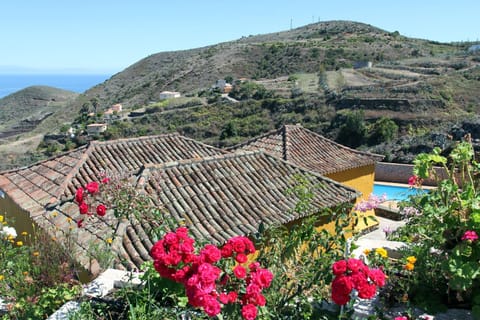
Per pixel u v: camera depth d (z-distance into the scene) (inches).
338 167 565.0
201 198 333.7
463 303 135.5
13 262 193.8
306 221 168.1
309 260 143.1
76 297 156.8
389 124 1230.9
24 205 354.6
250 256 174.2
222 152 504.7
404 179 954.7
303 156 579.5
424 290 139.1
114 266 240.4
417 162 152.1
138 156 454.9
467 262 122.6
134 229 277.6
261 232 165.8
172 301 142.6
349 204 164.9
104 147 454.0
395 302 138.7
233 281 111.8
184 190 338.0
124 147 464.4
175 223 194.2
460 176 164.1
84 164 415.5
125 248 262.1
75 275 207.8
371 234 527.2
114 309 143.8
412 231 177.9
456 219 133.0
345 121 1348.4
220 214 321.7
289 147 586.2
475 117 1122.7
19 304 158.7
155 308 134.0
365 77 1961.1
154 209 200.1
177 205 318.0
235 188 358.0
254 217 325.1
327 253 139.7
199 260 105.7
